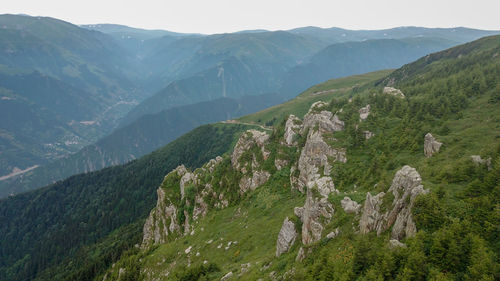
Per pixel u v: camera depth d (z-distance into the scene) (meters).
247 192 104.69
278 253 57.19
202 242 90.44
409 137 75.50
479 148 57.09
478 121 73.56
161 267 91.50
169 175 142.25
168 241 117.38
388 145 76.25
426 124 80.81
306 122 108.56
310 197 56.81
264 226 78.06
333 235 46.00
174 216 122.19
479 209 34.31
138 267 98.69
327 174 75.75
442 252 29.94
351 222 46.66
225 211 104.19
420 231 32.78
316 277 38.59
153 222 136.12
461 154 57.25
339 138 85.88
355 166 73.38
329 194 55.34
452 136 66.00
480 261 27.22
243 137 125.75
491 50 161.88
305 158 88.62
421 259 29.53
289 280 43.31
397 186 42.50
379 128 86.31
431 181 47.09
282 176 98.44
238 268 62.38
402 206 39.72
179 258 89.56
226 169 121.25
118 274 108.12
